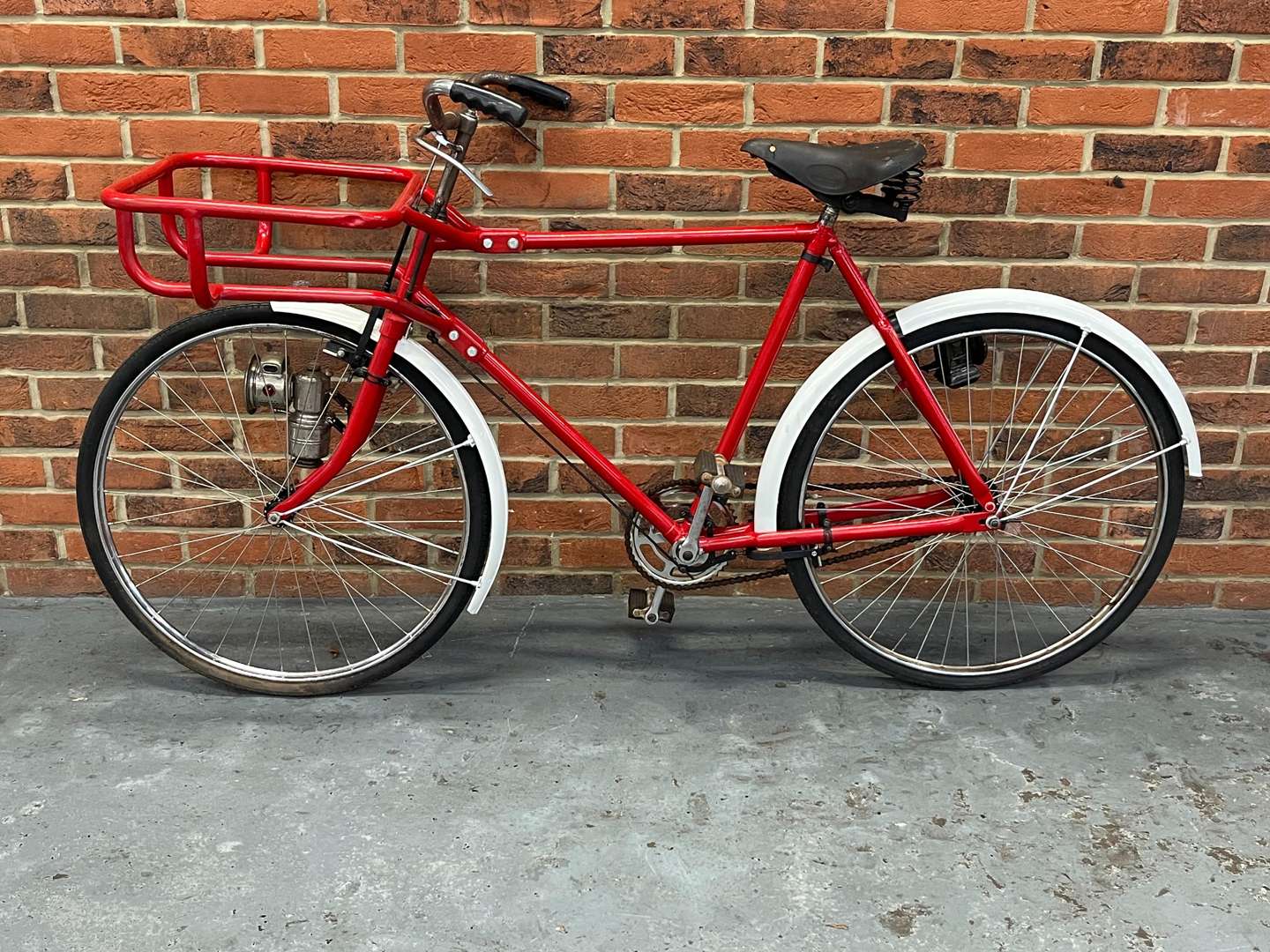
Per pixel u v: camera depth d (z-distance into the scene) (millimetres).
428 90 1854
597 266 2264
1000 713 2166
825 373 2090
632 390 2367
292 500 2111
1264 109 2160
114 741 2031
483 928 1622
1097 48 2121
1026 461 2225
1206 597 2531
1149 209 2232
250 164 2061
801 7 2092
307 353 2357
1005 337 2336
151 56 2115
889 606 2535
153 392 2363
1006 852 1793
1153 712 2168
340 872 1727
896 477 2451
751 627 2459
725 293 2285
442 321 2010
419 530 2494
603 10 2092
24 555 2480
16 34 2092
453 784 1934
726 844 1800
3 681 2207
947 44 2121
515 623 2453
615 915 1651
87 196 2209
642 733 2082
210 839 1790
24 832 1793
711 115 2166
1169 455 2160
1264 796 1931
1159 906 1684
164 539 2473
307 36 2105
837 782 1953
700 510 2096
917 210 2240
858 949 1598
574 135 2176
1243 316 2305
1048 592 2529
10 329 2301
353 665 2193
